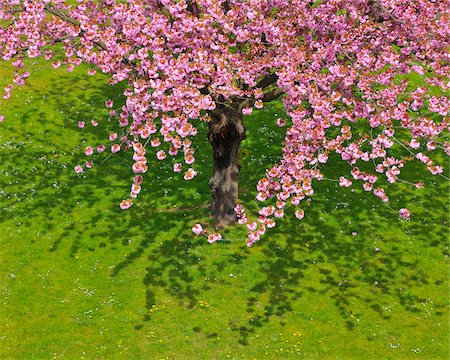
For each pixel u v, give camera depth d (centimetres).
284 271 1942
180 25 1565
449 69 1720
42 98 2866
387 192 2384
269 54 1655
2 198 2212
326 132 2677
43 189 2272
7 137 2559
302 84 1557
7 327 1664
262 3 1694
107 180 2356
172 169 2439
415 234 2158
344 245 2077
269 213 1555
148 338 1648
